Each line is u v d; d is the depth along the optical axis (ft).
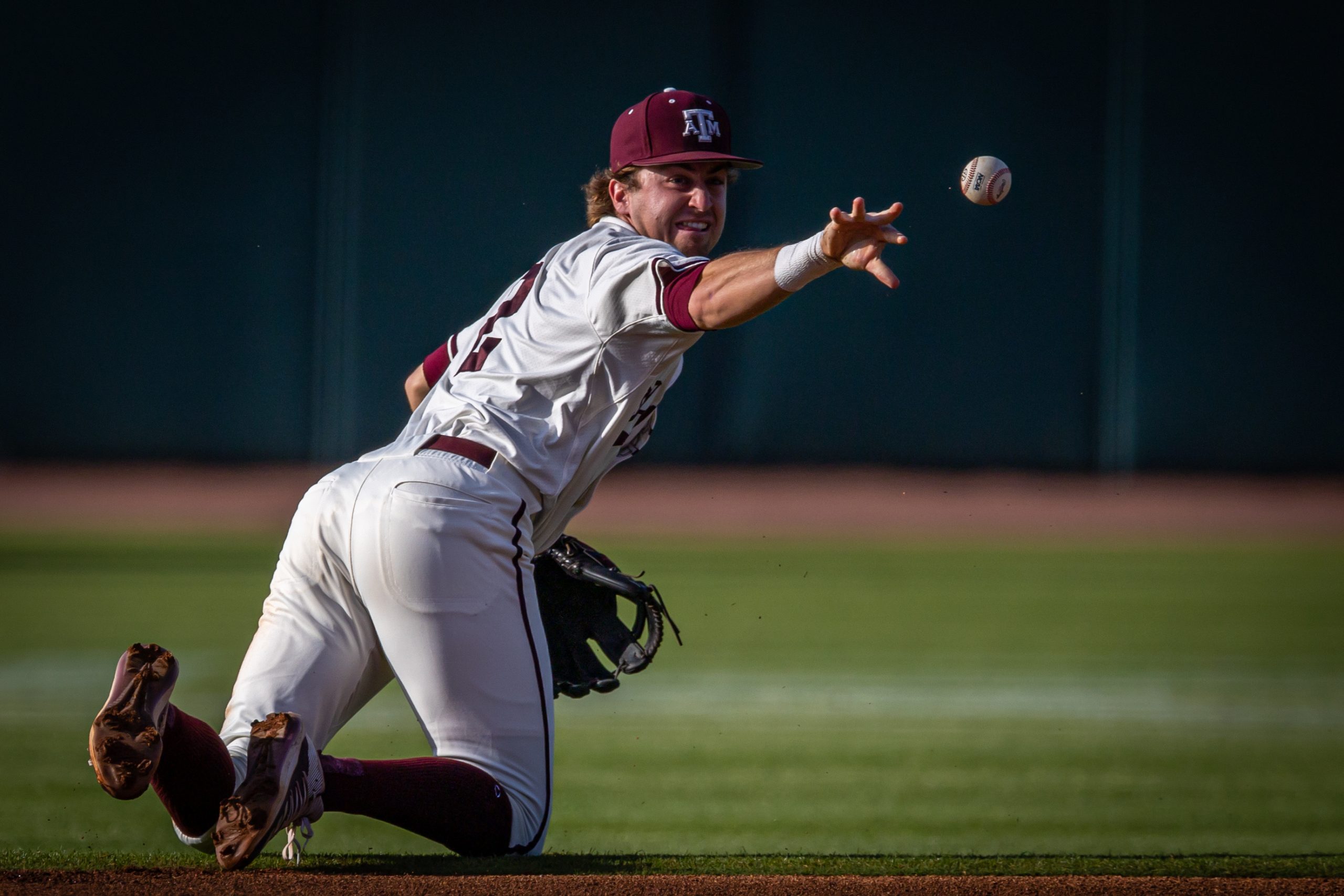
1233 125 234.58
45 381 243.19
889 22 235.61
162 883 27.91
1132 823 47.09
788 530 186.70
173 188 241.76
